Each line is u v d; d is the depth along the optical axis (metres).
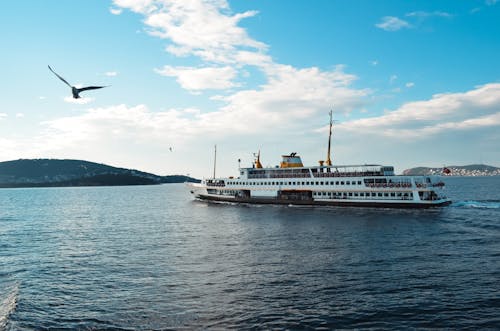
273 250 47.81
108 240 59.44
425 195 84.50
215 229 68.00
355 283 33.78
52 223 85.06
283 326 25.66
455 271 36.72
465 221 67.75
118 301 30.92
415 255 43.44
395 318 26.47
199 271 38.81
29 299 31.84
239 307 28.95
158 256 46.25
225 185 119.25
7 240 61.25
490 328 24.62
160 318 27.42
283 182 104.00
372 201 89.69
